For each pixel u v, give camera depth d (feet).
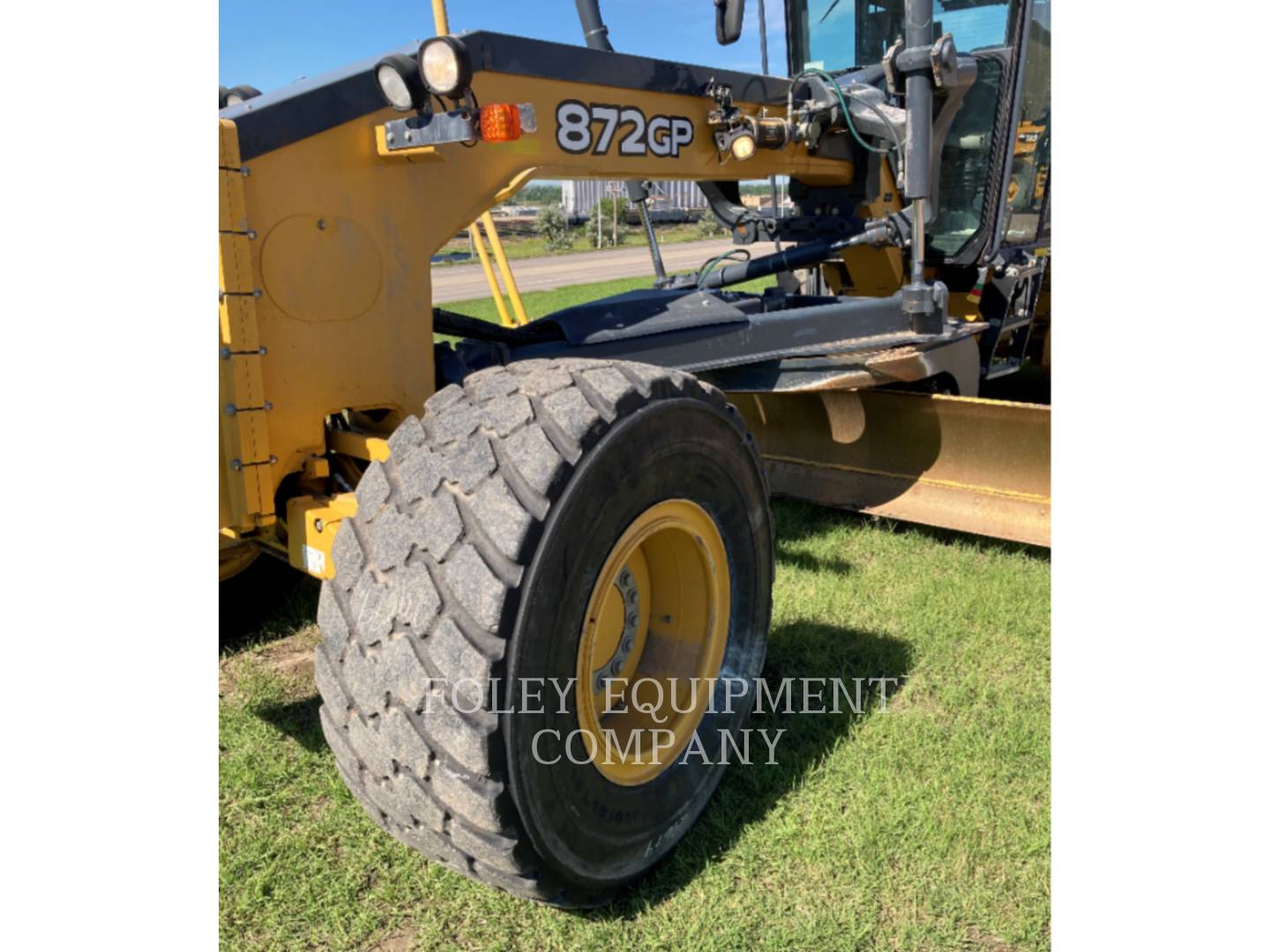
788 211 14.99
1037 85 16.24
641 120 10.51
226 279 6.91
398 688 6.01
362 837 7.74
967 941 6.64
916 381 13.60
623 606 7.84
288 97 7.44
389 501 6.45
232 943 6.68
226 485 7.29
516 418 6.30
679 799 7.54
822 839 7.57
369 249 8.01
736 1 12.37
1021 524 12.84
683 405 7.06
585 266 76.54
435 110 8.34
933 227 15.83
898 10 15.78
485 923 6.86
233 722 9.39
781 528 14.43
